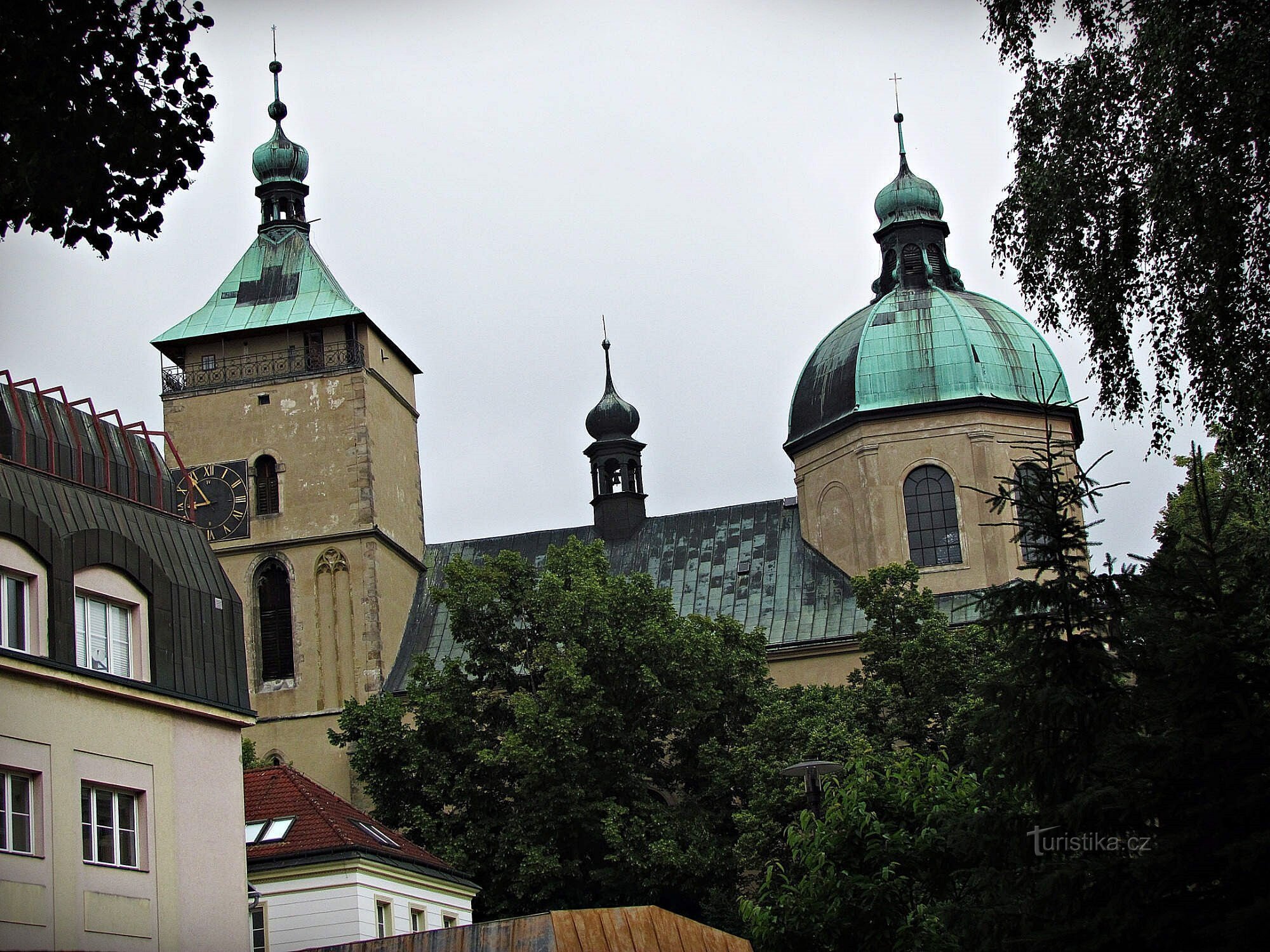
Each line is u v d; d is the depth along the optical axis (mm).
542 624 66562
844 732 58750
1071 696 26438
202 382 78312
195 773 41219
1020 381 75000
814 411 77000
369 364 78312
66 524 39719
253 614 75625
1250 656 25219
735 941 33594
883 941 35438
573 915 31297
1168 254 33219
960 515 73438
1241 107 31438
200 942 40125
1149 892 24344
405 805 65000
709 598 77000
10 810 36344
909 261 78625
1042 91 35062
